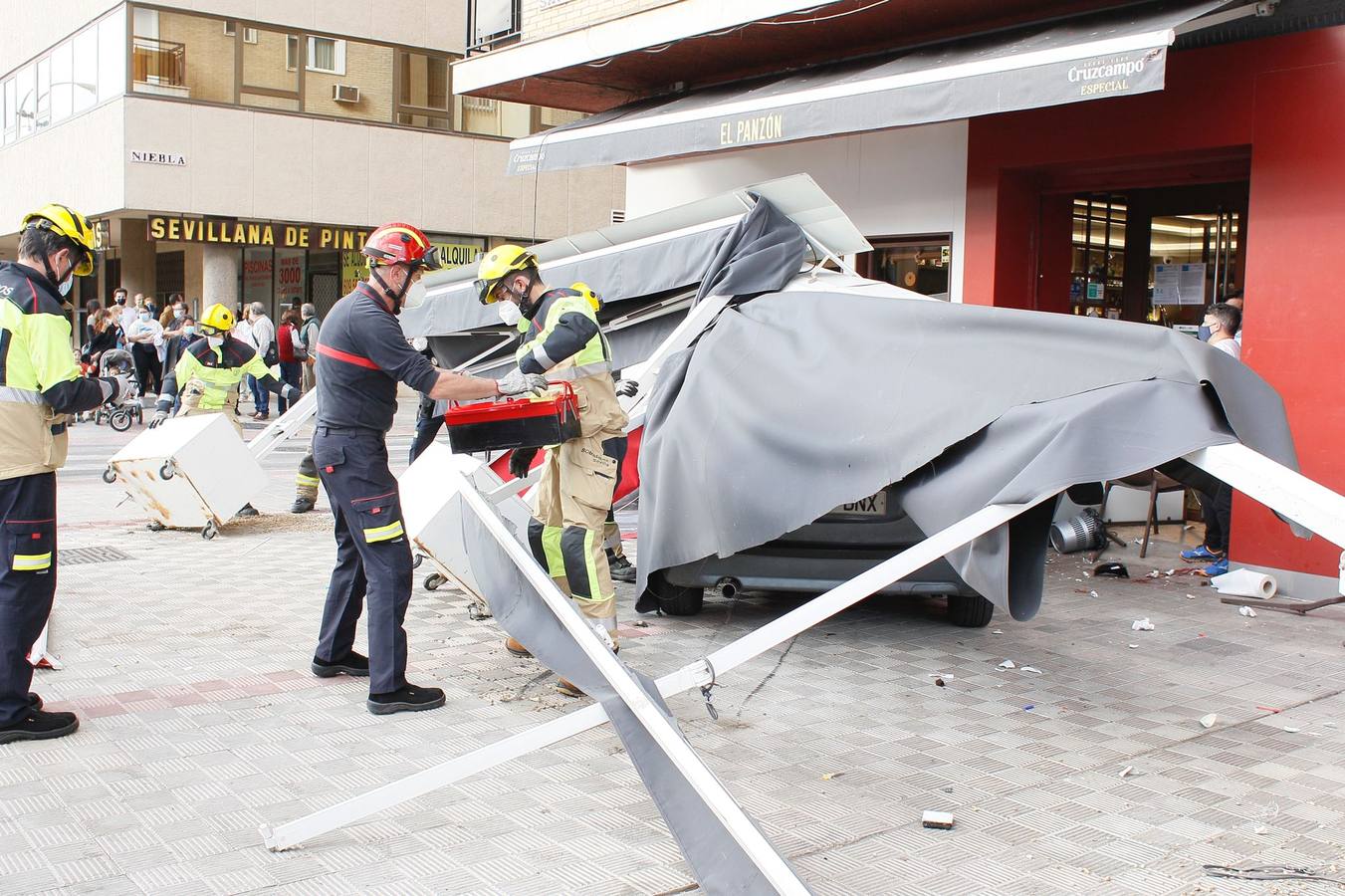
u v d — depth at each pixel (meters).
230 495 9.34
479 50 13.96
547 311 5.66
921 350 5.23
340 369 5.20
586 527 5.85
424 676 5.81
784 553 6.39
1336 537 3.59
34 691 5.43
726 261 7.76
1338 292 7.47
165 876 3.63
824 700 5.57
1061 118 9.34
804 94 9.17
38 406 4.71
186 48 23.67
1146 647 6.59
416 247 5.32
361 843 3.91
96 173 24.22
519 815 4.17
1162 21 7.51
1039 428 4.35
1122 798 4.41
